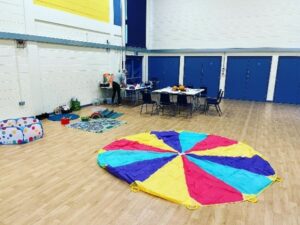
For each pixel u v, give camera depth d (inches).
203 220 99.1
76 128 227.0
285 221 99.1
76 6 296.8
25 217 99.3
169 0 446.3
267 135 215.2
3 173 136.7
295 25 363.6
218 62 429.4
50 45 267.7
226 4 402.9
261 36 388.8
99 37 345.1
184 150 171.0
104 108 324.2
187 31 443.8
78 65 313.0
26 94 244.1
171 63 473.4
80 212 103.1
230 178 132.0
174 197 112.7
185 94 271.7
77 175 136.0
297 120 272.7
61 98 291.9
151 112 303.3
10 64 225.0
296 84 376.8
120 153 163.2
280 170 145.6
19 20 228.7
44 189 120.7
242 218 100.7
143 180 127.5
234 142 190.5
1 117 222.4
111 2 360.2
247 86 413.4
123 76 388.2
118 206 107.9
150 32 478.9
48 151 170.4
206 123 254.4
